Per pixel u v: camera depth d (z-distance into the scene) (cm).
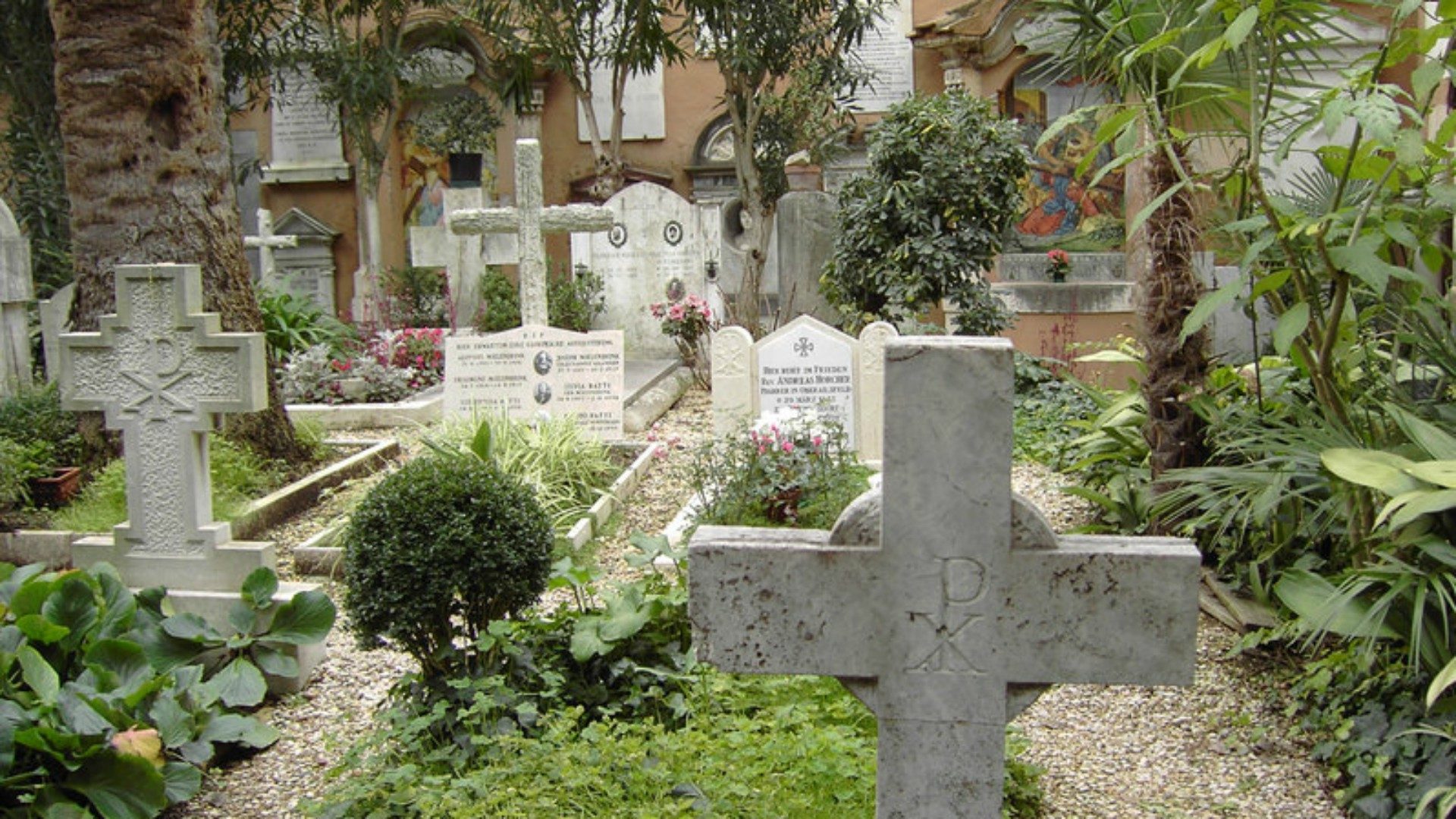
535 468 732
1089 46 590
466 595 402
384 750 387
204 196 766
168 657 454
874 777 346
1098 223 1568
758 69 1508
